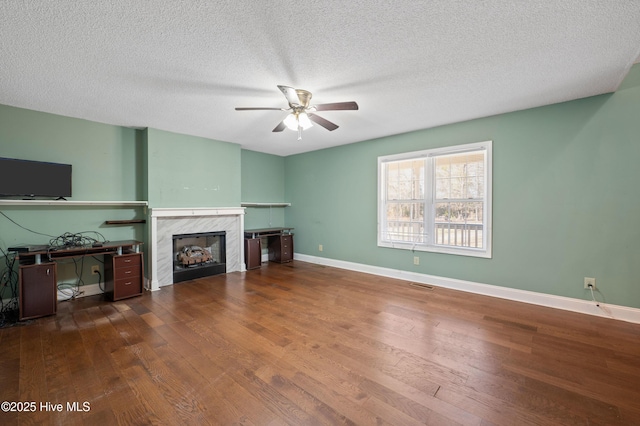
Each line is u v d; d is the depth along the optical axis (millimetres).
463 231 3867
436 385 1830
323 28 1809
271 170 6168
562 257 3141
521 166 3361
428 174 4137
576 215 3055
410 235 4391
